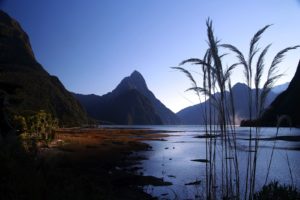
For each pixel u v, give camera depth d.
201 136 67.81
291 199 5.44
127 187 12.14
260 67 4.16
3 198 3.44
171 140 52.97
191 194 10.86
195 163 21.30
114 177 14.26
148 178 14.41
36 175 4.31
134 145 37.75
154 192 11.45
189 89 4.92
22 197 3.56
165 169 18.28
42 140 29.30
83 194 4.72
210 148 5.09
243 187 7.60
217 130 4.82
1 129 9.88
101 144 37.81
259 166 18.12
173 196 10.65
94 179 11.64
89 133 71.81
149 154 27.98
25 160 5.06
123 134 74.44
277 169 16.84
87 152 27.89
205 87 4.81
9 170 4.02
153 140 52.44
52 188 4.29
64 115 125.06
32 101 85.12
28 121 27.17
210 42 4.42
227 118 4.62
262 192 5.68
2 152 4.49
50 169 5.39
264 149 30.84
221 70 4.46
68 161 17.39
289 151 28.64
